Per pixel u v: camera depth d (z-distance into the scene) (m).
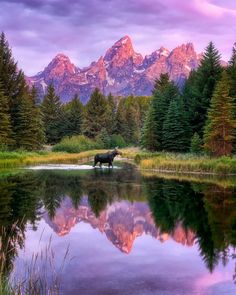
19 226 13.12
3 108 51.22
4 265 8.90
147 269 8.94
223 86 41.59
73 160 51.53
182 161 36.97
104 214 15.38
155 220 14.31
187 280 8.25
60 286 7.78
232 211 16.00
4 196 19.45
